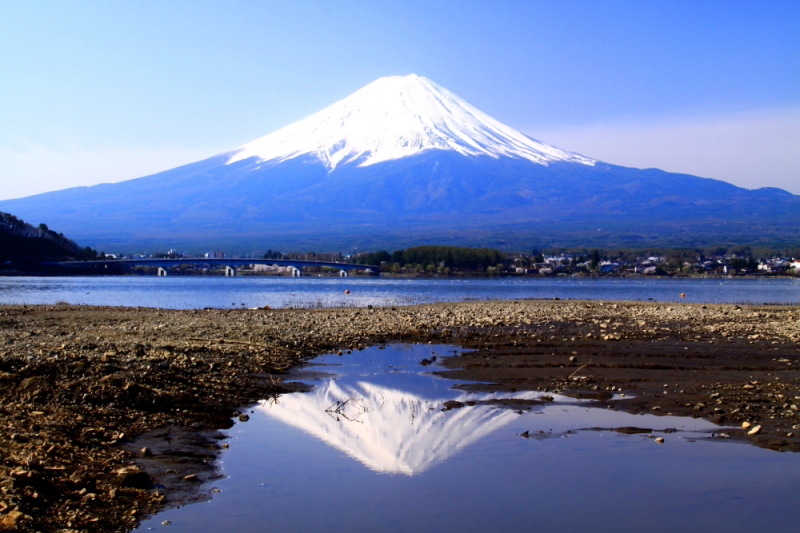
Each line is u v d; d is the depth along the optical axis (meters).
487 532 10.16
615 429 15.55
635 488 11.98
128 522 10.02
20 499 9.78
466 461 13.45
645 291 111.81
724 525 10.45
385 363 25.08
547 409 17.59
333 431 15.52
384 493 11.70
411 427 15.93
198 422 15.77
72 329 30.12
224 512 10.66
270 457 13.52
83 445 12.97
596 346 28.50
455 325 37.28
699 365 23.56
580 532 10.17
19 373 16.89
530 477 12.55
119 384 17.06
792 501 11.38
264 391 19.50
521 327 36.16
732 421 16.03
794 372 22.06
